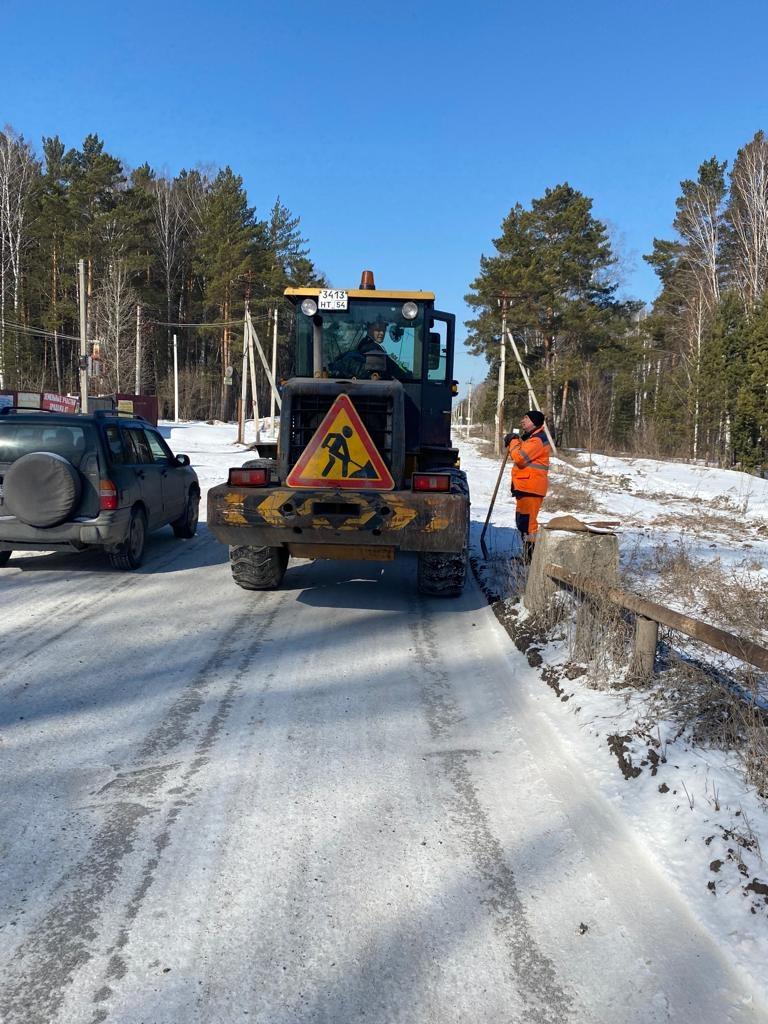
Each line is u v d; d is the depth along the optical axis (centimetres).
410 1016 226
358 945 254
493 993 234
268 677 511
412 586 796
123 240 5559
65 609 671
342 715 450
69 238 5372
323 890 283
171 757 390
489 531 1157
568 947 254
